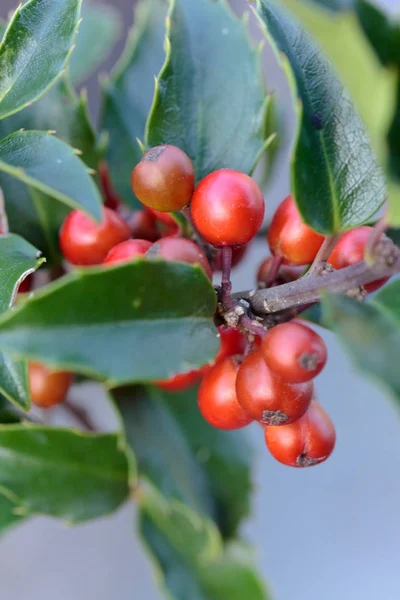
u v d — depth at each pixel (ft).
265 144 0.64
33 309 0.52
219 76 0.64
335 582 1.15
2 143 0.56
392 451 1.15
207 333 0.56
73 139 0.67
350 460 1.16
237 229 0.58
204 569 0.75
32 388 0.67
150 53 0.72
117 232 0.63
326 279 0.57
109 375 0.53
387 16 0.51
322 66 0.58
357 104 0.49
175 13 0.64
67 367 0.52
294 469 1.20
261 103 0.64
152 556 0.75
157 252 0.57
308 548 1.18
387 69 0.50
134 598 1.21
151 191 0.59
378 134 0.49
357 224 0.59
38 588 1.16
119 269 0.53
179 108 0.64
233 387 0.59
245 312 0.58
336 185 0.59
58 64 0.60
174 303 0.55
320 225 0.58
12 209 0.67
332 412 1.14
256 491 0.75
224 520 0.73
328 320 0.53
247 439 0.77
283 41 0.58
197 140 0.64
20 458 0.70
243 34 0.65
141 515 0.76
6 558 1.16
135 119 0.72
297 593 1.16
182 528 0.76
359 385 1.14
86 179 0.54
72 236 0.63
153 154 0.59
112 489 0.72
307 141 0.57
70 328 0.53
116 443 0.72
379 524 1.14
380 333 0.53
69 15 0.60
